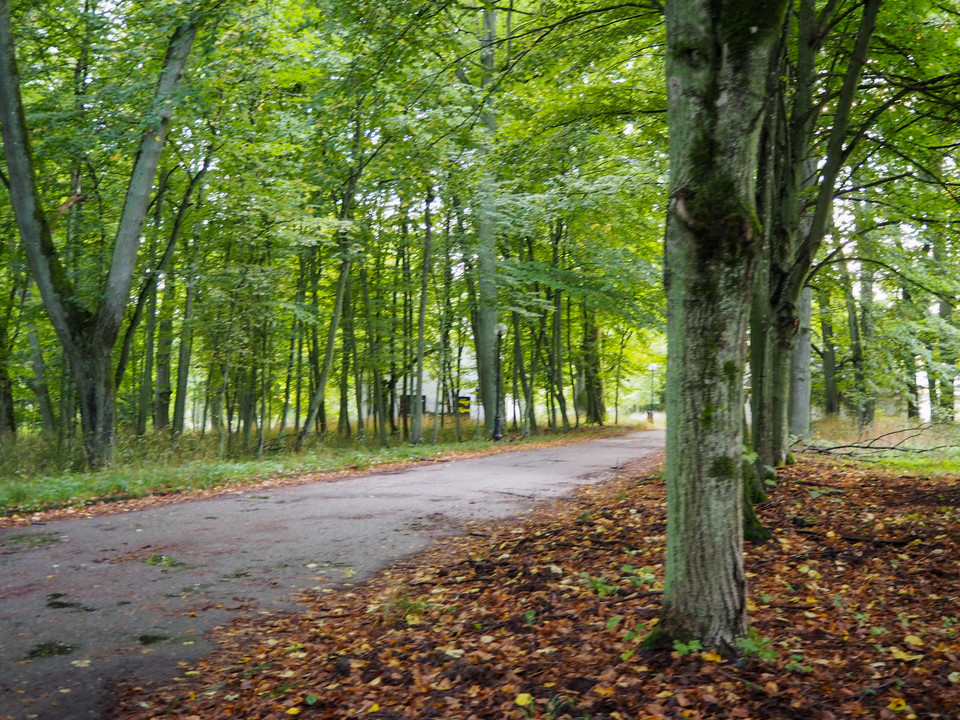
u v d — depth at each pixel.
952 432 20.89
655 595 6.10
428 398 51.81
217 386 22.33
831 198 10.76
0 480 14.22
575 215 20.88
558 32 11.42
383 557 8.66
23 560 8.30
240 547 9.05
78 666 5.23
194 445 20.05
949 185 12.20
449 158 18.42
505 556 8.26
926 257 17.50
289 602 6.92
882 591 6.04
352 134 17.83
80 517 11.11
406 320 30.81
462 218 27.59
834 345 28.19
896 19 11.18
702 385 4.57
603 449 25.19
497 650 5.24
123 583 7.39
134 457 17.20
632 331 40.22
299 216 18.80
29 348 25.11
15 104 15.45
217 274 19.02
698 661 4.49
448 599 6.82
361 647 5.57
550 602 6.27
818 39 11.05
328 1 10.96
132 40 15.77
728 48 4.34
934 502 9.41
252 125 17.78
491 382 31.78
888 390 25.16
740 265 4.46
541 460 20.69
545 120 13.07
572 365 41.69
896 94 10.78
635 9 11.17
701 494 4.64
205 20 13.67
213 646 5.73
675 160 4.56
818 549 7.50
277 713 4.48
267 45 16.48
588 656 4.94
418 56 10.25
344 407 33.12
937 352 25.56
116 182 20.47
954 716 3.80
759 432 10.21
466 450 24.59
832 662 4.57
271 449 23.03
